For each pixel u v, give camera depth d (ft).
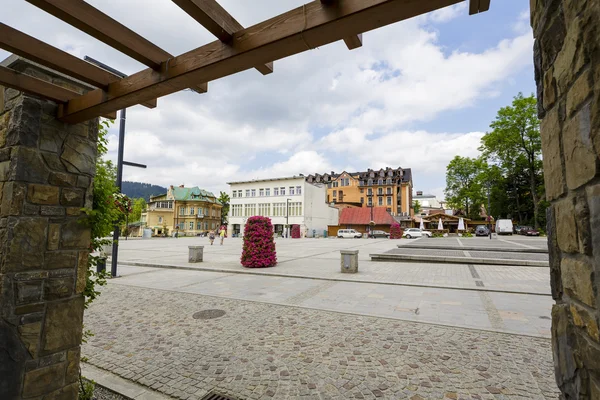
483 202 153.17
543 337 14.28
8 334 7.59
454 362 11.86
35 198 8.11
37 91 7.77
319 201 180.55
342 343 13.88
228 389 10.20
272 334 15.08
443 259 39.45
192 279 30.30
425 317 17.51
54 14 5.33
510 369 11.24
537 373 10.93
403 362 11.92
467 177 170.81
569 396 4.35
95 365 12.02
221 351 13.17
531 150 123.03
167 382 10.69
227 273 34.30
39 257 8.16
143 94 7.14
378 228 164.55
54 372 8.38
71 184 8.93
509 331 14.96
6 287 7.56
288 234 154.10
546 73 4.83
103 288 25.96
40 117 8.29
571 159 4.02
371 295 23.09
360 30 5.15
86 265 9.26
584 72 3.59
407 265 38.50
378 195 212.84
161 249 67.97
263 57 5.87
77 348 8.93
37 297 8.09
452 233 180.45
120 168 30.89
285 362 12.07
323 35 5.22
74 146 9.05
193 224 240.53
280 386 10.34
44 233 8.27
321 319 17.37
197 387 10.35
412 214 221.87
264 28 5.50
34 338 8.02
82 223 9.15
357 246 76.89
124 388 10.32
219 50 5.96
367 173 232.53
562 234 4.45
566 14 4.07
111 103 7.59
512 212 148.77
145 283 28.19
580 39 3.66
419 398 9.50
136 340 14.48
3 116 8.51
